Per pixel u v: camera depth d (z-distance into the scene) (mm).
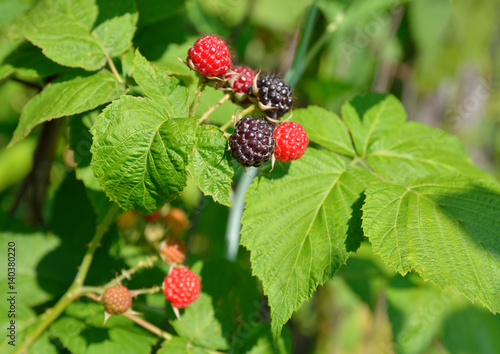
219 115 378
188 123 320
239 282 382
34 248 399
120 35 365
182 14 413
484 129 676
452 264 332
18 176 555
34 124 343
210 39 334
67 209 409
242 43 500
